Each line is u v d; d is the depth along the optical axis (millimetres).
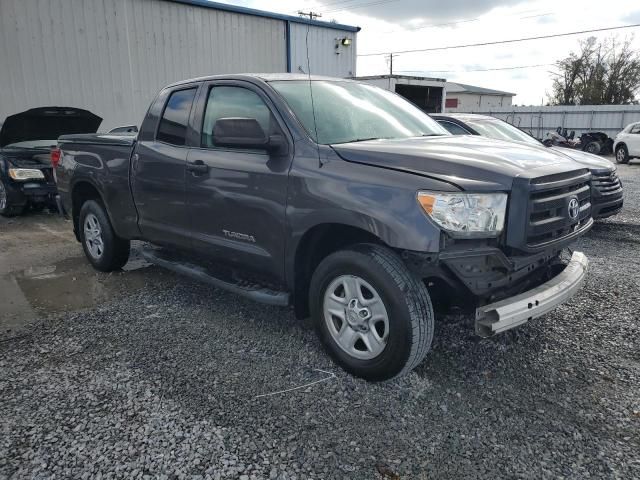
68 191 5648
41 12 11594
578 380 3168
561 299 3082
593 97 46594
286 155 3402
